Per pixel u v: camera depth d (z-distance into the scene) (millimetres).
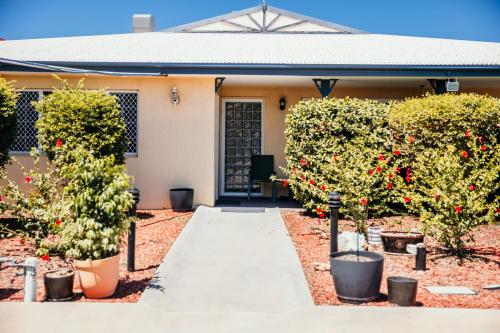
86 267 5273
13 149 11297
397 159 9930
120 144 9602
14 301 5312
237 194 13523
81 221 5363
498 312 4934
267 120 13438
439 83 11695
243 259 7027
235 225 9336
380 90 13602
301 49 13070
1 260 5395
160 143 11328
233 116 13531
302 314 4891
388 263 6906
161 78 11281
